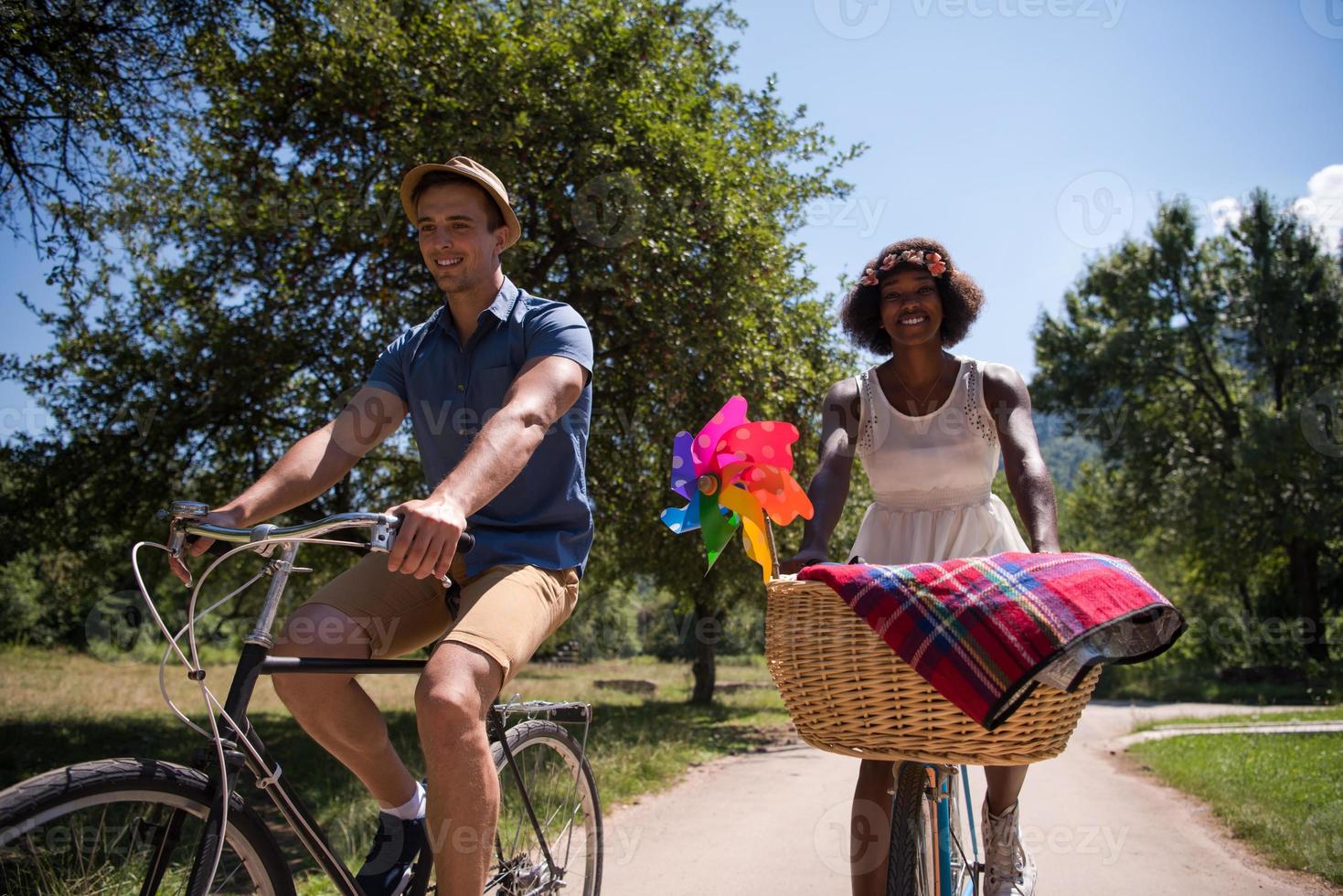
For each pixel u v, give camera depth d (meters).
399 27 9.92
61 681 19.78
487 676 2.13
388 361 2.75
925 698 2.04
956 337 3.05
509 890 2.66
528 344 2.55
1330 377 27.88
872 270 2.99
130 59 7.98
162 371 10.34
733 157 11.05
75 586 14.39
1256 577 32.72
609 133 9.98
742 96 12.90
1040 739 2.02
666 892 4.07
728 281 10.41
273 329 9.86
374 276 10.06
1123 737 13.66
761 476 2.39
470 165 2.60
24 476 10.86
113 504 11.06
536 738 2.86
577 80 10.11
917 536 2.93
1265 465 26.86
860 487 14.80
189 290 10.34
